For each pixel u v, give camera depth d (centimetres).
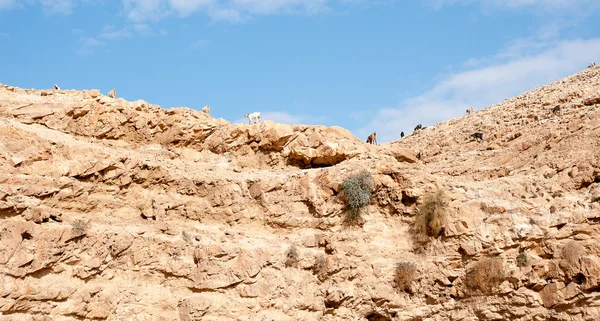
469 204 2445
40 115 2638
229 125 2895
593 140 2745
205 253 2375
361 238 2514
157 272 2347
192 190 2589
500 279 2294
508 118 3953
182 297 2328
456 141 3875
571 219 2302
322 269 2450
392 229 2545
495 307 2297
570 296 2197
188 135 2817
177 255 2378
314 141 2820
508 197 2508
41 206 2191
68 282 2153
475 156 3378
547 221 2316
